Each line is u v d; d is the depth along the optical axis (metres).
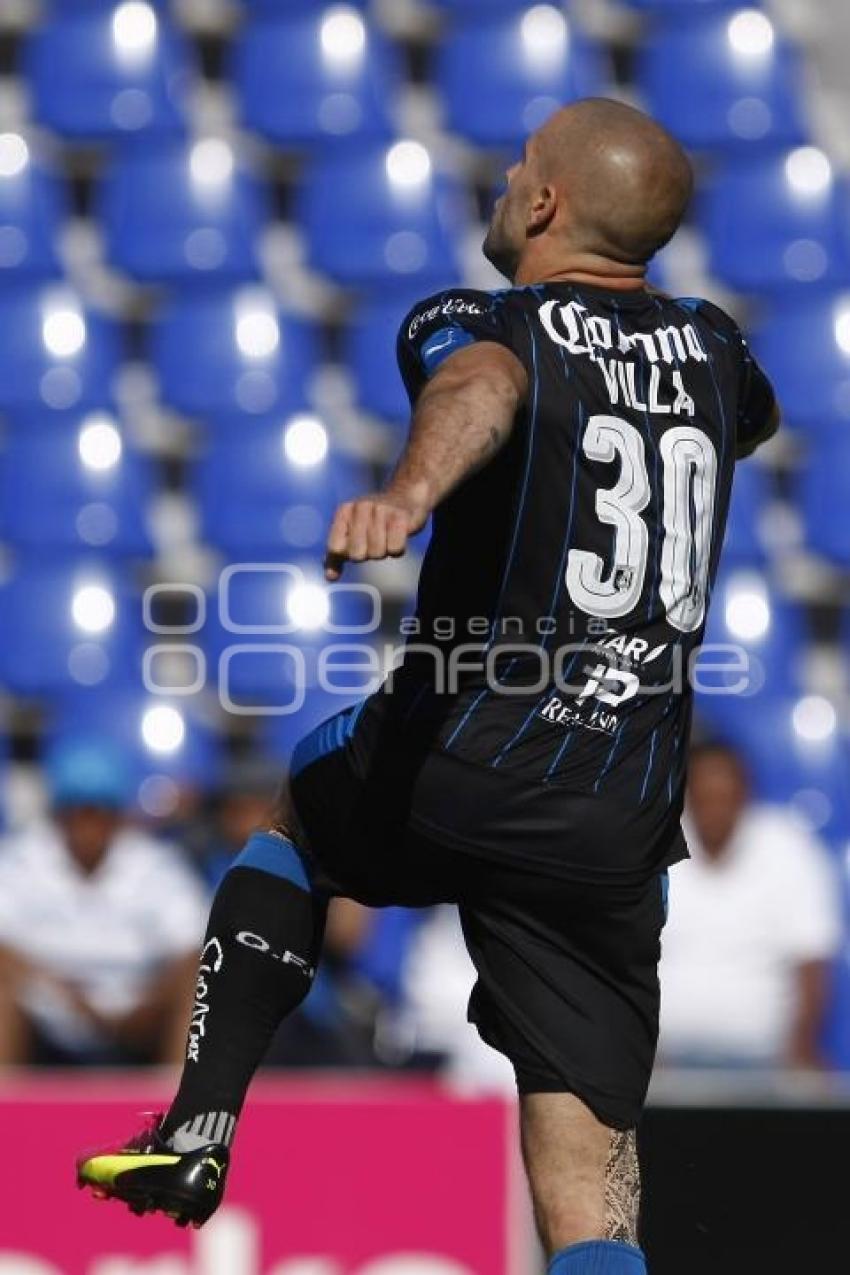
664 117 38.56
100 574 31.75
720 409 10.48
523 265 10.64
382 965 24.19
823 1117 16.48
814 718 29.34
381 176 36.53
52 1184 17.39
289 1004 10.47
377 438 33.88
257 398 34.28
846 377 34.72
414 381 9.98
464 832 10.05
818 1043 23.02
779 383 34.84
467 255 36.28
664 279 36.62
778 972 22.98
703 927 22.95
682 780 10.53
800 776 28.92
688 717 10.54
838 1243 16.30
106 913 22.55
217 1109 10.09
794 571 32.62
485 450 8.99
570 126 10.59
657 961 10.82
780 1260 16.33
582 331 10.07
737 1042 22.78
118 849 22.80
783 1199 16.41
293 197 37.38
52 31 38.78
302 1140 17.41
